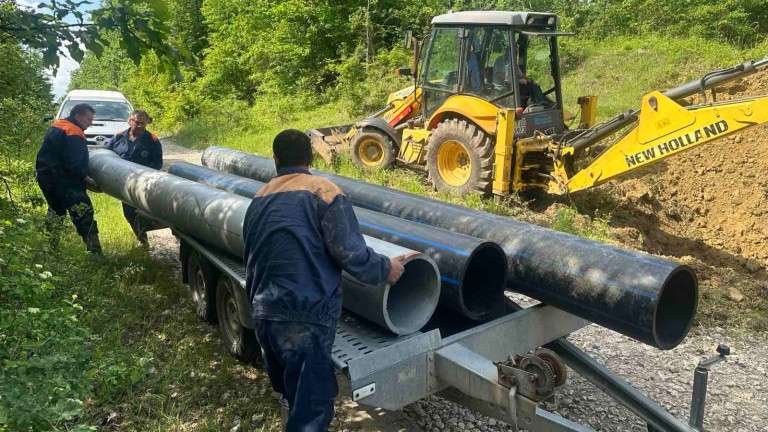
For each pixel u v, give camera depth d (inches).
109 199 357.7
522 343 130.0
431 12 815.1
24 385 102.3
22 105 234.4
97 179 238.8
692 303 117.3
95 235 239.0
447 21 350.6
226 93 978.1
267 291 102.6
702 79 265.1
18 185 206.1
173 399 147.0
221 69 983.6
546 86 353.7
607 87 569.6
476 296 134.0
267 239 103.7
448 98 356.8
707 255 311.3
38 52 128.2
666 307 123.3
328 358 102.1
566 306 126.4
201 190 178.7
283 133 112.7
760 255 310.7
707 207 357.1
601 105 507.2
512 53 319.0
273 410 142.9
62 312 123.0
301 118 751.1
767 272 293.9
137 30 124.2
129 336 181.2
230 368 163.3
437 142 356.2
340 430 137.8
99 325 180.5
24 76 238.2
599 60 634.2
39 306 130.6
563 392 155.1
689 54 597.6
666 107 266.2
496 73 330.3
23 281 121.5
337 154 432.8
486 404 109.1
